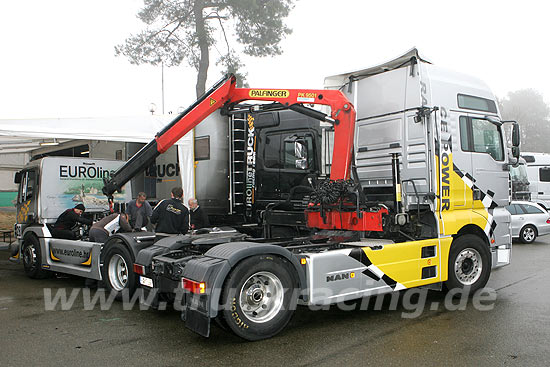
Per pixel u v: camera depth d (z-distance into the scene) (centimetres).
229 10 2031
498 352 431
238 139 925
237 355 432
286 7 2064
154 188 1103
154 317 572
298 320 550
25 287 770
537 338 471
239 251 458
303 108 678
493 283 757
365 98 707
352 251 527
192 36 2016
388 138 670
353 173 706
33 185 878
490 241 682
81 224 865
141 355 435
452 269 630
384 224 600
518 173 1972
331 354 432
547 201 2119
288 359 420
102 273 684
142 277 581
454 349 441
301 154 855
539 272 865
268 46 2088
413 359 416
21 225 905
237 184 923
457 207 641
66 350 450
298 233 802
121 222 767
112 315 582
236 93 700
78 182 905
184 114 682
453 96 654
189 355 434
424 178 623
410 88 639
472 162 662
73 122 895
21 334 502
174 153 1063
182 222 717
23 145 1184
